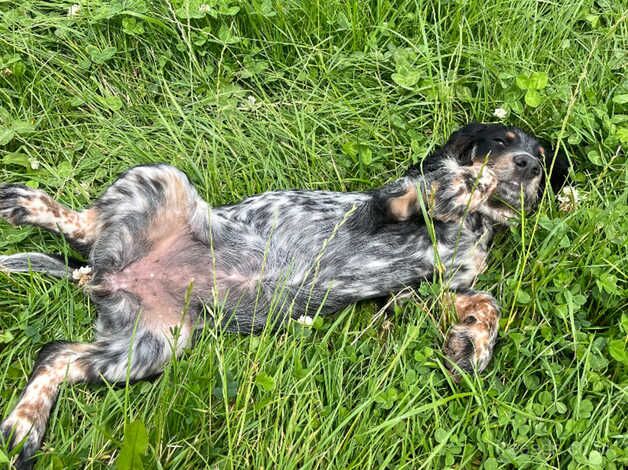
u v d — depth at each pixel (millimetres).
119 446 655
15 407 691
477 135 857
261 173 900
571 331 769
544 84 915
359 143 900
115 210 771
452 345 763
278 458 681
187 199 783
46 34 968
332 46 978
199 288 774
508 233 860
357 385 739
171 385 716
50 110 921
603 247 799
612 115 940
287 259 795
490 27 1006
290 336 763
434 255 798
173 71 975
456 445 712
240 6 969
